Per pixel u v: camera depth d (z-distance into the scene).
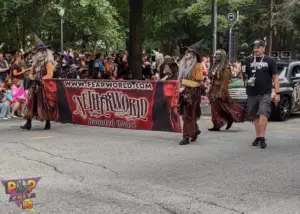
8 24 25.36
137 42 15.97
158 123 8.73
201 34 41.25
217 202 4.99
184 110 8.20
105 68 19.11
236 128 10.41
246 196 5.21
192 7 32.25
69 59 17.64
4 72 13.32
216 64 9.85
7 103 12.04
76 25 30.20
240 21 34.22
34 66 9.73
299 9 32.44
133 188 5.49
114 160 6.94
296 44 47.09
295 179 5.94
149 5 21.50
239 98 12.30
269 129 10.34
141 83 8.75
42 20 25.31
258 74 7.99
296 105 12.84
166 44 45.34
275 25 34.19
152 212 4.67
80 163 6.72
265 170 6.40
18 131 9.69
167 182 5.76
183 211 4.71
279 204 4.94
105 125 9.41
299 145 8.30
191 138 8.48
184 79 8.18
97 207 4.81
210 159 7.06
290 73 13.01
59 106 9.84
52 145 8.06
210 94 9.90
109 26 31.27
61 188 5.46
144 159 7.02
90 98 9.45
